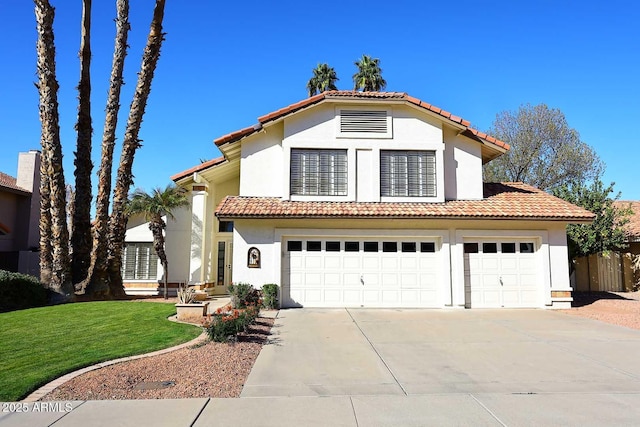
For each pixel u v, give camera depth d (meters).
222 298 19.20
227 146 17.05
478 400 6.18
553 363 8.19
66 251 16.28
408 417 5.55
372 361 8.31
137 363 7.79
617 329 11.60
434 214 15.12
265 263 15.41
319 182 16.55
